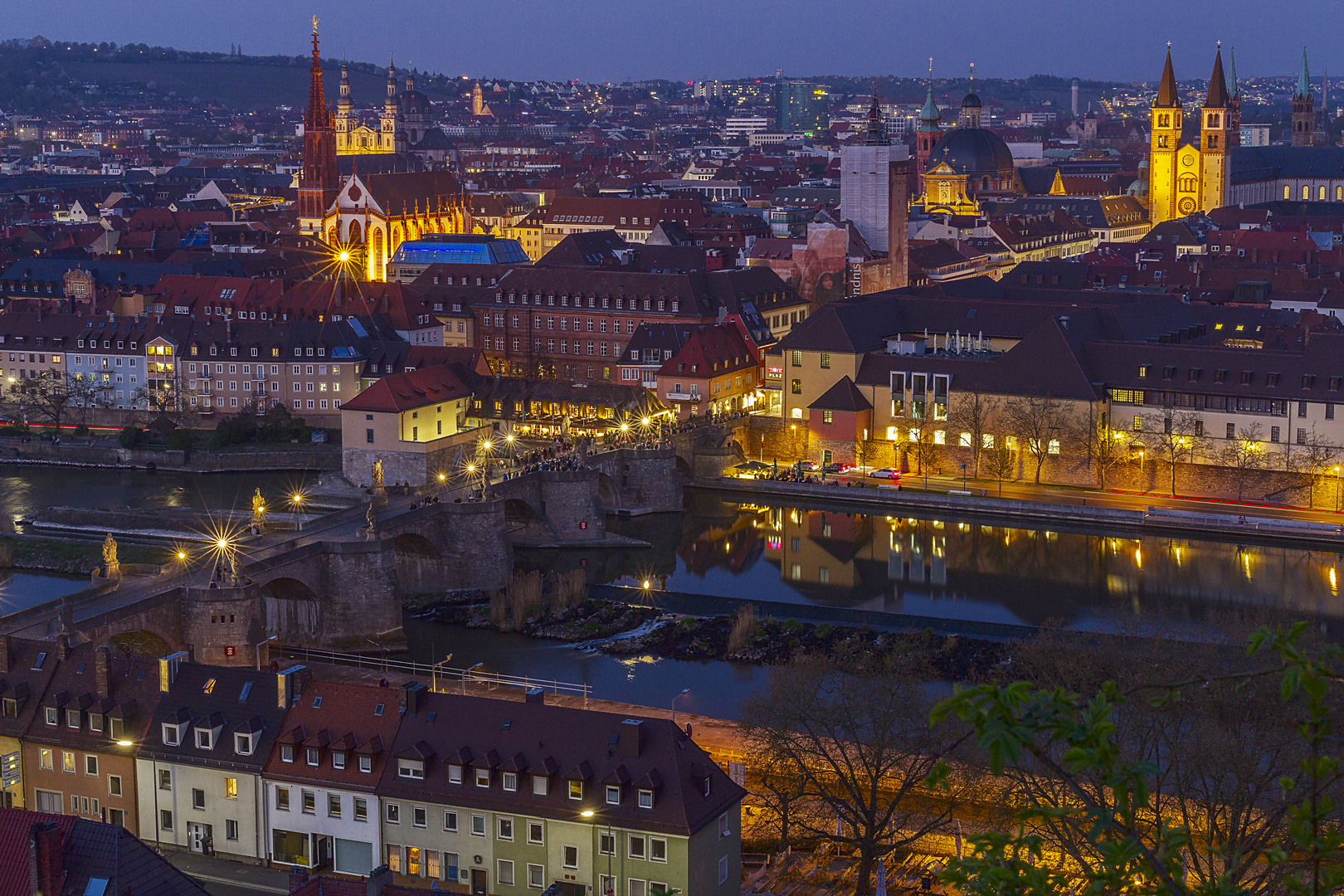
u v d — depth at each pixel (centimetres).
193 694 17000
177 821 16750
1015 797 15400
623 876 14912
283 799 16275
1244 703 16338
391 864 15875
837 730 18125
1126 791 5150
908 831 16388
